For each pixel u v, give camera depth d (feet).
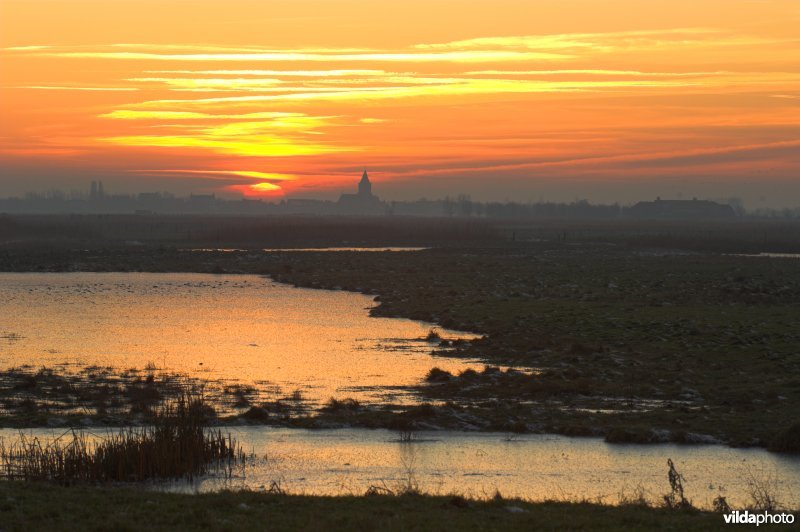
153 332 285.23
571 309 328.49
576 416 169.27
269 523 95.09
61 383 192.54
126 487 118.73
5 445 138.41
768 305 357.00
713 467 138.00
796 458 144.15
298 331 291.38
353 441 150.00
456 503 105.81
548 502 109.91
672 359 229.86
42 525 92.02
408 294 408.87
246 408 173.58
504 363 229.25
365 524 94.79
